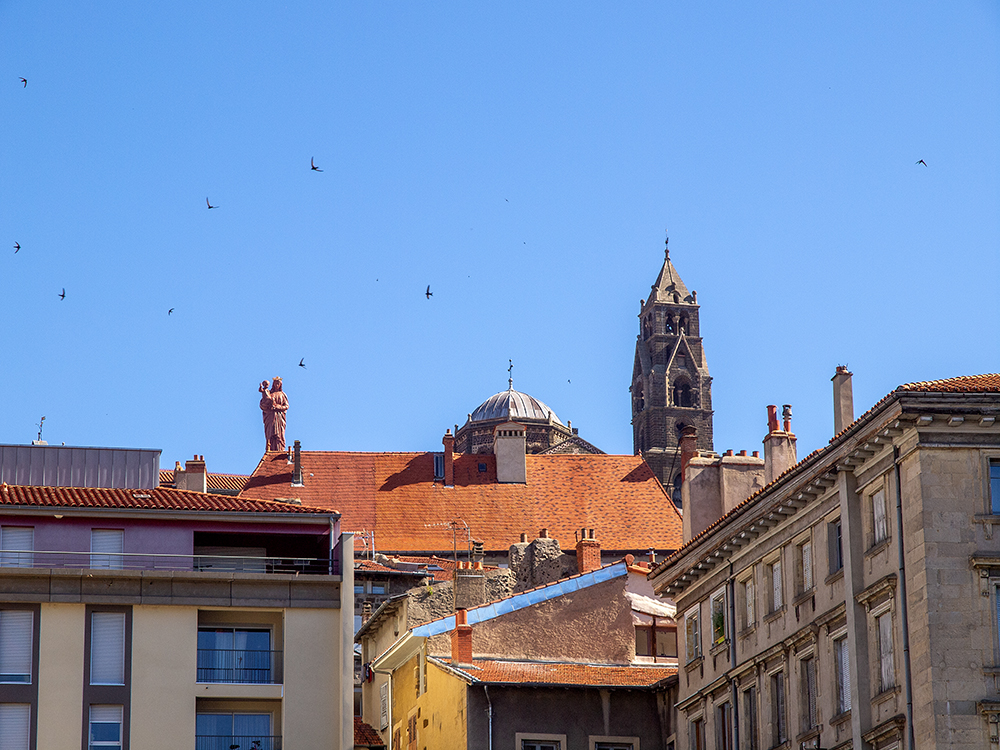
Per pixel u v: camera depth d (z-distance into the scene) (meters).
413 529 114.44
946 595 49.84
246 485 116.94
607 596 73.19
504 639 71.25
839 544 55.84
